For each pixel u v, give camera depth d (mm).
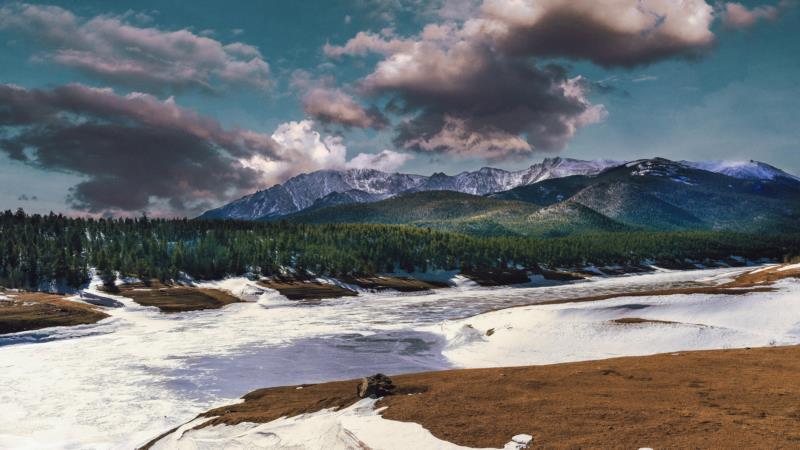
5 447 34938
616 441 19422
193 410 42469
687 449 17922
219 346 75625
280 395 41812
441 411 26062
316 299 155000
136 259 171875
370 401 30297
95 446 34656
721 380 31219
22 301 118000
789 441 18156
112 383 52875
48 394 48812
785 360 37750
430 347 70625
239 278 175125
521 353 61875
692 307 70562
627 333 62969
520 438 20500
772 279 97125
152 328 99812
